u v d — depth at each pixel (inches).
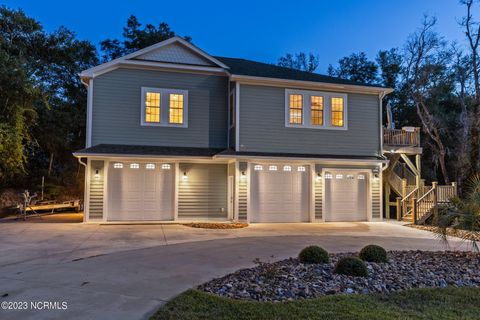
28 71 599.5
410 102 1085.8
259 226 498.9
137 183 525.3
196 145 564.1
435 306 170.4
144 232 424.2
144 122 545.3
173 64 553.0
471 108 935.7
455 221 301.9
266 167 546.0
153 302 176.2
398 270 239.9
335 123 582.9
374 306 167.5
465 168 822.5
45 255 293.9
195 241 367.2
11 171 581.0
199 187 543.2
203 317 153.7
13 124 548.7
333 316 153.7
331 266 245.3
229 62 654.5
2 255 293.0
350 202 576.7
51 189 725.9
